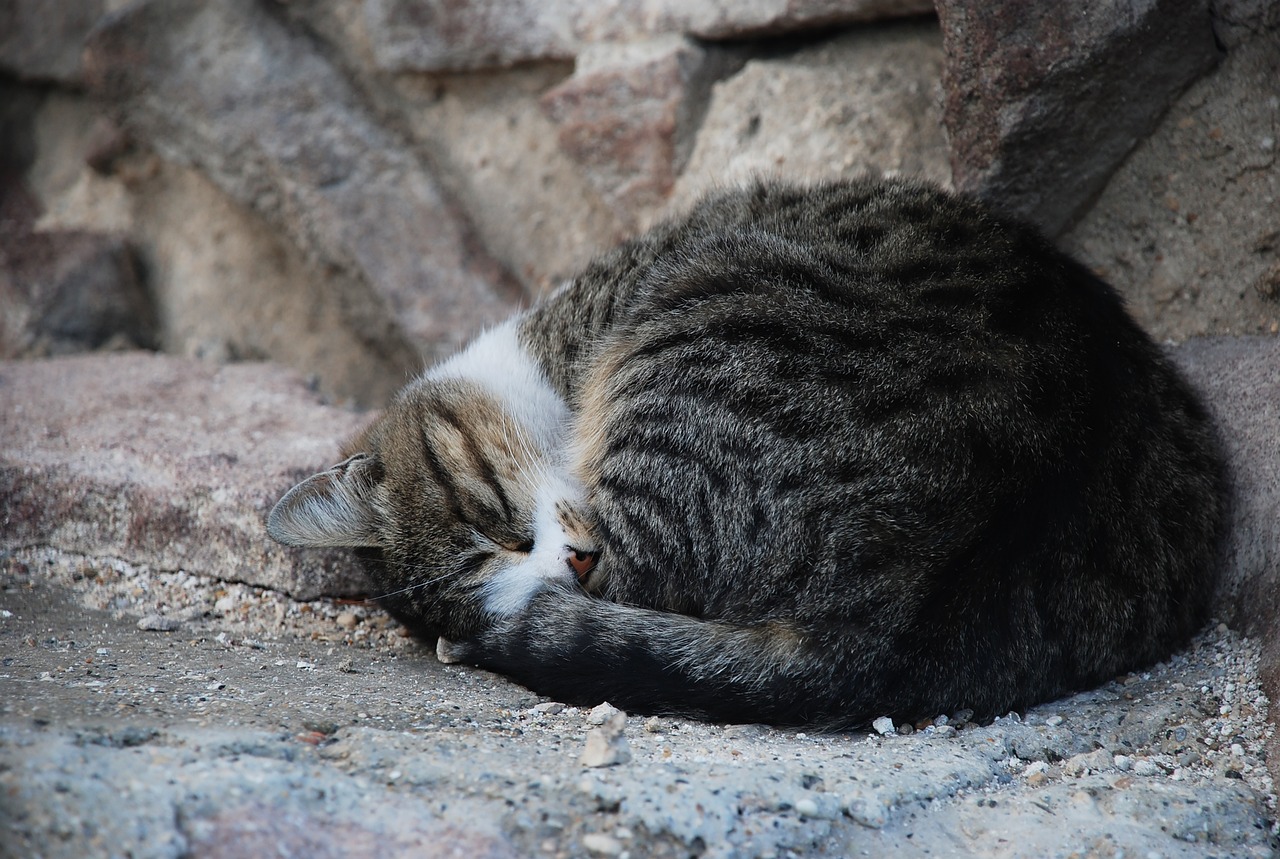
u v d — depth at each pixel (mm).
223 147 8344
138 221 9289
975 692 4266
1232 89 5254
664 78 6902
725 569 4641
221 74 8242
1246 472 4961
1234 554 4887
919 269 4945
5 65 9625
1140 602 4492
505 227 8086
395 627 5648
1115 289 5516
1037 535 4281
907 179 5789
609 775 3574
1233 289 5406
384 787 3482
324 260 8375
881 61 6445
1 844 2969
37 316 8680
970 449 4324
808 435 4531
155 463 6066
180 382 7527
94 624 5316
